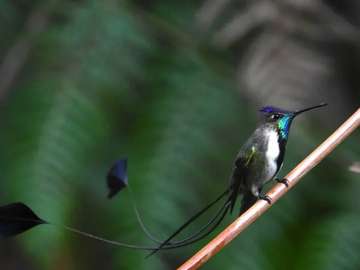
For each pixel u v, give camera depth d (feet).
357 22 29.68
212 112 26.84
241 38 28.25
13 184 25.26
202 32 28.48
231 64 28.12
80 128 25.96
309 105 26.99
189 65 27.66
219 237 14.52
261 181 20.22
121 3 28.04
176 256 26.13
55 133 25.82
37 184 25.13
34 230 24.88
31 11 28.30
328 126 27.66
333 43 28.58
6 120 26.45
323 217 26.68
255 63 27.07
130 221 25.77
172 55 27.91
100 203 26.45
